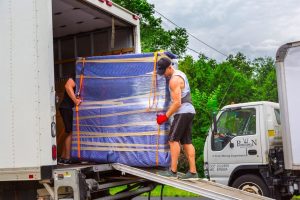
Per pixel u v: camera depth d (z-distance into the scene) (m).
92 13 7.01
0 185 5.77
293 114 8.52
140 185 7.14
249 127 9.95
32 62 5.40
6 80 5.50
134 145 6.16
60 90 7.97
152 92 6.19
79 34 8.12
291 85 8.55
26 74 5.42
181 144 6.29
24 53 5.44
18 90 5.44
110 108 6.37
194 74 21.11
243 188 9.89
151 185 7.11
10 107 5.46
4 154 5.45
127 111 6.26
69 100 6.92
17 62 5.46
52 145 5.41
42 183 5.57
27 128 5.36
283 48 8.66
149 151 6.08
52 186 5.58
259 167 9.67
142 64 6.31
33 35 5.42
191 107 6.07
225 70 21.20
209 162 10.44
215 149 10.37
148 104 6.16
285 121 8.60
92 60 6.63
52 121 5.43
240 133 10.05
